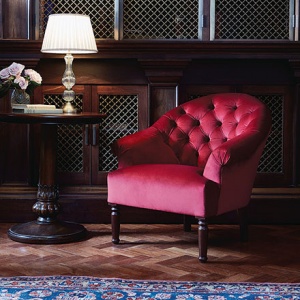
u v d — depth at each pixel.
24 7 4.51
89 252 3.71
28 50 4.47
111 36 4.61
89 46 4.00
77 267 3.38
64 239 3.94
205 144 4.03
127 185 3.78
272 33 4.61
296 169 4.60
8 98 4.55
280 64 4.55
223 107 4.05
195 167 3.85
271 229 4.42
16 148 4.59
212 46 4.44
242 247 3.88
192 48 4.45
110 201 3.90
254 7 4.60
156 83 4.55
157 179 3.66
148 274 3.27
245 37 4.62
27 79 4.10
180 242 4.00
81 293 2.90
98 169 4.63
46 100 4.65
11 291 2.91
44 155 4.06
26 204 4.54
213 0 4.52
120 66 4.57
